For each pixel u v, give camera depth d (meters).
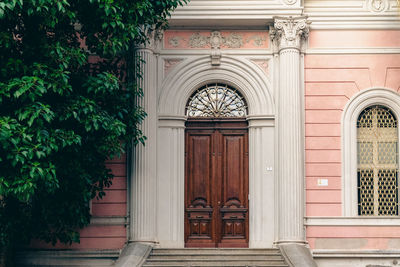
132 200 16.44
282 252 15.68
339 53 17.02
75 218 15.09
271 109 16.95
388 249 16.45
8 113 12.84
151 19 14.64
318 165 16.75
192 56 17.17
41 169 12.44
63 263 16.27
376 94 16.94
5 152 12.38
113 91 14.45
